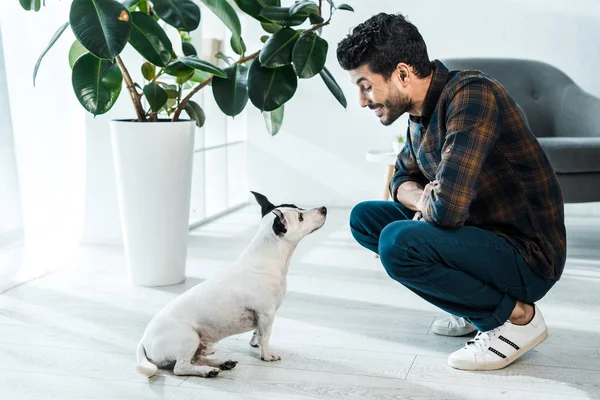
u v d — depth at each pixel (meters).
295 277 2.99
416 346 2.18
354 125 4.53
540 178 1.88
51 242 3.13
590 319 2.41
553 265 1.92
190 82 3.22
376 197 4.56
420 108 1.89
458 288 1.92
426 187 1.92
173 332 1.93
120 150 2.75
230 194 4.75
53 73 3.11
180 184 2.81
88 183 3.51
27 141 2.98
